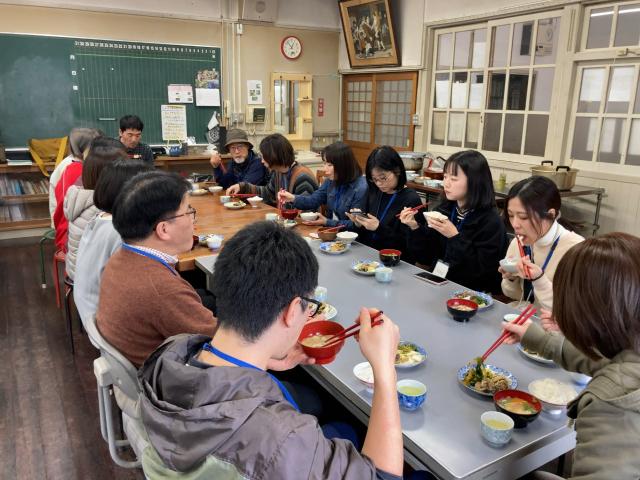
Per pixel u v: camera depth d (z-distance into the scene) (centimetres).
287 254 88
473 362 145
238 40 605
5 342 310
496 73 495
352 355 150
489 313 180
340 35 673
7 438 225
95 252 191
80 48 524
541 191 194
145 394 86
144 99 568
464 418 120
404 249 282
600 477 89
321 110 688
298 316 91
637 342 93
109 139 282
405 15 575
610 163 417
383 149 273
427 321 172
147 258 155
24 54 502
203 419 75
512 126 487
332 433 152
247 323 87
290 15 632
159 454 79
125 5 536
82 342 311
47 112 523
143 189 152
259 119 635
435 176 502
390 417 90
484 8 482
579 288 95
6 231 527
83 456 214
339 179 320
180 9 565
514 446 111
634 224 404
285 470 72
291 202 344
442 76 555
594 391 94
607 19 400
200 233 279
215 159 448
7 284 402
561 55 430
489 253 238
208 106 606
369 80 648
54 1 502
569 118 438
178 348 92
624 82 398
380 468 85
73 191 259
